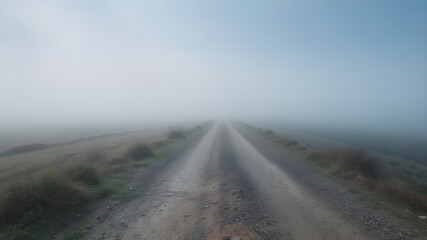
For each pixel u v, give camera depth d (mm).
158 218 6867
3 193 6527
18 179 7613
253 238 5434
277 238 5562
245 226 6055
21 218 6180
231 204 7664
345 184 10961
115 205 7934
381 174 13164
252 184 10531
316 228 6188
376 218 6973
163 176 12203
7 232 5621
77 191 7777
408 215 7352
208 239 5488
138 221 6668
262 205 7820
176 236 5727
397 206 8180
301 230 6051
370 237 5766
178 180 11453
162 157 17703
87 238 5688
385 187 9672
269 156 18906
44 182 7227
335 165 13727
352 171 12570
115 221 6668
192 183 10953
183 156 18406
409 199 8445
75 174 9523
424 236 5918
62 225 6293
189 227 6195
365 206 8008
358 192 9695
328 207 7812
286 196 8977
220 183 10289
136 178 11539
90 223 6508
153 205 8000
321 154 17312
